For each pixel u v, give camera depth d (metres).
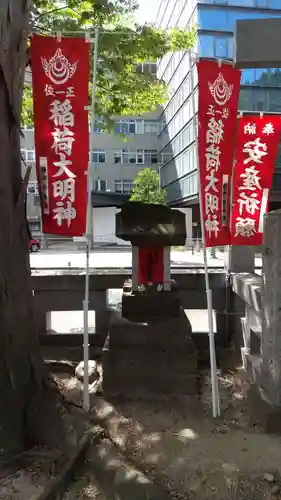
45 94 4.02
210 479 3.14
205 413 4.24
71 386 4.87
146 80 8.21
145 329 4.73
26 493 2.94
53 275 6.03
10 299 3.60
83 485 3.18
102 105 8.51
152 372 4.64
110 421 4.04
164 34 7.84
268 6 19.92
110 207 30.34
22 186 3.76
